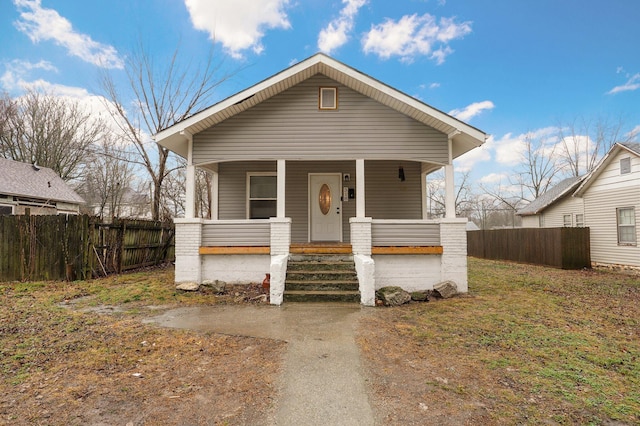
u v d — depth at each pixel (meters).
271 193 10.53
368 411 2.72
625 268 12.34
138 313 5.75
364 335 4.65
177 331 4.75
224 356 3.87
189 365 3.60
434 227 7.97
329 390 3.07
